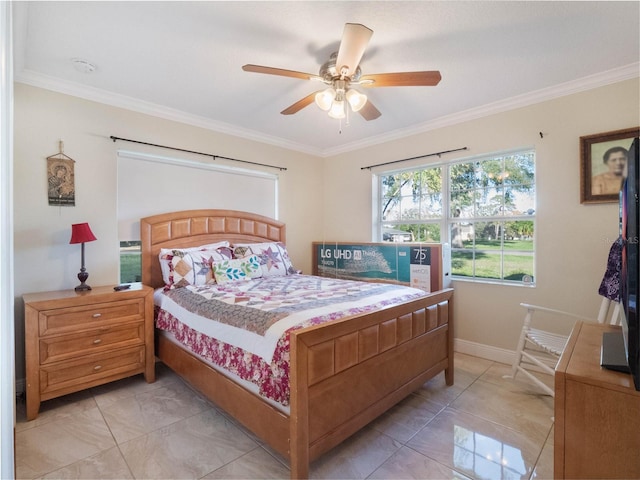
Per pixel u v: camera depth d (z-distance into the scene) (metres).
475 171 3.24
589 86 2.47
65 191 2.57
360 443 1.80
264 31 1.88
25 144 2.40
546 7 1.68
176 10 1.70
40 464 1.63
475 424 1.98
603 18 1.77
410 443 1.80
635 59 2.19
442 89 2.64
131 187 2.93
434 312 2.32
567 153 2.59
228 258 3.11
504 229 3.06
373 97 2.78
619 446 1.00
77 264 2.63
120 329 2.44
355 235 4.21
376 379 1.82
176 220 3.16
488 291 3.04
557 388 1.10
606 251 2.43
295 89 2.66
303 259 4.38
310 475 1.55
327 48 2.05
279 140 4.02
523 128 2.81
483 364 2.92
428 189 3.61
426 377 2.23
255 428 1.65
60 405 2.22
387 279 3.65
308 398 1.45
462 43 2.00
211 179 3.48
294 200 4.27
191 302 2.33
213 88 2.64
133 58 2.19
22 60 2.20
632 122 2.31
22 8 1.66
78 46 2.04
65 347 2.20
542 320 2.73
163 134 3.11
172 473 1.57
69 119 2.59
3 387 0.87
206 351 2.04
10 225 0.93
